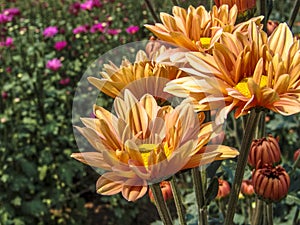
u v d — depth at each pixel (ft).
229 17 0.97
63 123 4.13
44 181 3.91
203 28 0.94
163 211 0.92
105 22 5.04
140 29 4.78
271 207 1.31
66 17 5.29
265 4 1.28
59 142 4.05
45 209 3.74
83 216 3.93
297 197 1.57
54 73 4.30
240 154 0.97
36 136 4.00
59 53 4.58
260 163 1.41
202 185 1.13
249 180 1.86
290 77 0.85
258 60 0.85
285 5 4.46
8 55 4.34
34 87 4.02
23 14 5.33
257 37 0.85
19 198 3.70
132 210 3.88
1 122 3.74
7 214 3.66
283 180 1.28
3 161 3.72
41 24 4.97
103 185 0.77
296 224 2.11
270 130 3.17
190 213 1.92
